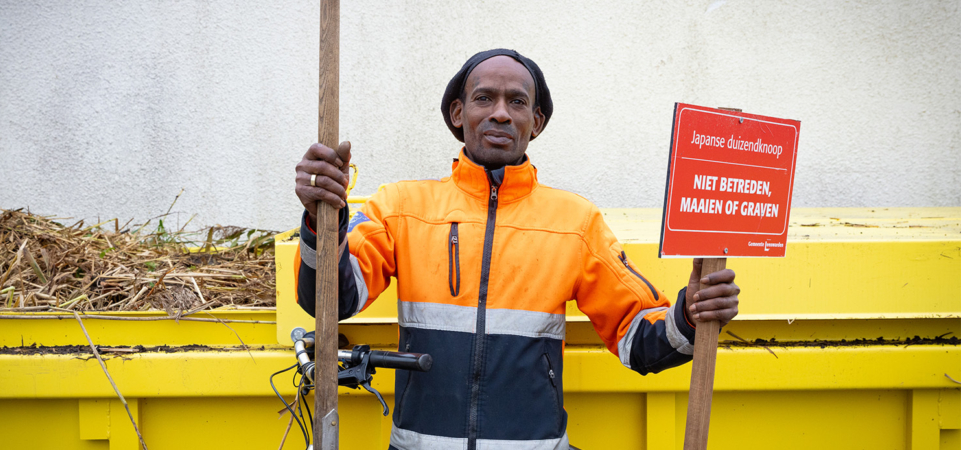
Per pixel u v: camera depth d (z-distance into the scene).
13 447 1.54
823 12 2.93
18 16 3.03
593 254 1.32
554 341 1.30
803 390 1.57
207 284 1.78
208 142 3.09
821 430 1.60
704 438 1.12
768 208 1.18
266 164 3.09
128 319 1.55
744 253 1.16
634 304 1.28
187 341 1.57
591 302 1.34
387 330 1.58
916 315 1.55
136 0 3.02
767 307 1.56
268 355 1.50
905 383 1.54
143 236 2.30
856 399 1.60
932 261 1.57
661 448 1.56
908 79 2.94
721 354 1.53
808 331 1.59
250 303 1.71
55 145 3.10
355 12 2.98
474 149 1.34
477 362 1.24
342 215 1.12
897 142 2.96
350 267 1.17
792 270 1.56
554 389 1.28
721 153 1.12
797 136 1.20
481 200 1.35
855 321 1.59
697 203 1.11
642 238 1.74
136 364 1.49
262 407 1.56
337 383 1.09
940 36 2.91
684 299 1.17
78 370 1.48
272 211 3.11
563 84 3.01
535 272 1.29
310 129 3.07
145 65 3.06
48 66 3.06
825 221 2.09
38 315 1.53
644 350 1.24
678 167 1.09
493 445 1.21
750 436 1.60
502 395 1.23
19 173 3.11
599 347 1.57
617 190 3.05
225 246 2.27
